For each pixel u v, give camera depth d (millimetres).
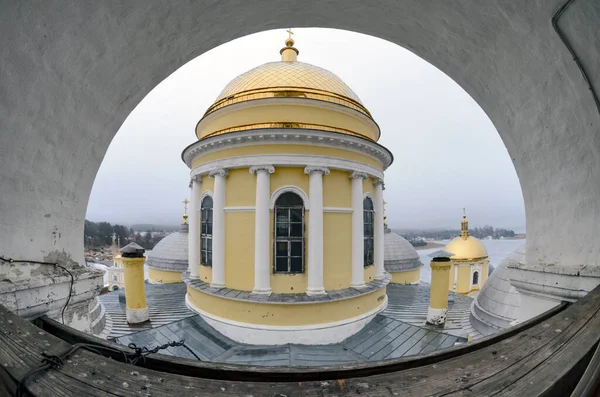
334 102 12617
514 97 3412
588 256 2859
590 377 1478
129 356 2176
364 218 13219
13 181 2678
